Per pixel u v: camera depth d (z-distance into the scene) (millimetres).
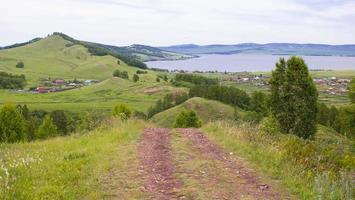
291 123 37531
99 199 9555
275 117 36938
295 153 13812
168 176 11898
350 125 52344
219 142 18406
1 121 50750
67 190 9719
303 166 12430
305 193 10008
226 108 103000
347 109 52438
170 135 21844
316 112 38062
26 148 18953
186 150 16422
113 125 24875
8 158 14078
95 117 28422
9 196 8602
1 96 185750
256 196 9961
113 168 12703
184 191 10242
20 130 51688
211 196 9867
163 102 119938
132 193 10125
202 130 24109
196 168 12852
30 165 11961
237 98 108688
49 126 68188
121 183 10984
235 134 18953
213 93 111000
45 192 9391
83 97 184875
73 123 94312
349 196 9484
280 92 38156
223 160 14195
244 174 12125
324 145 15977
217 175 11977
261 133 18281
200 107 101938
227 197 9828
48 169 11664
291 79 37688
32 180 10430
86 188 10180
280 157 13359
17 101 170750
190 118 64438
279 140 16734
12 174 10680
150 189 10531
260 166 12969
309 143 15859
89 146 16812
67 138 22281
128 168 12781
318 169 12195
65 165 12406
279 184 11031
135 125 26359
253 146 15828
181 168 12852
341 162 13945
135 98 176625
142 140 19688
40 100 176750
